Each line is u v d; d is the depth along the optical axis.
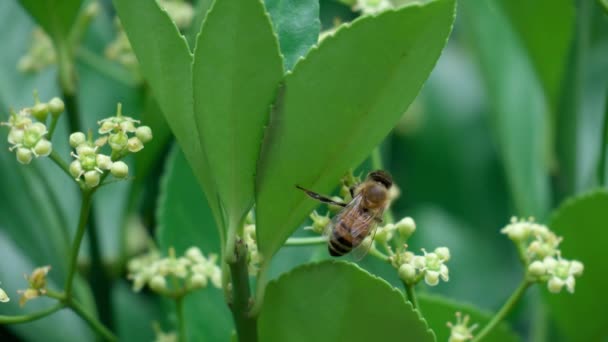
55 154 0.35
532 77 0.46
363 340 0.34
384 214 0.39
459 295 0.48
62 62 0.41
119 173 0.35
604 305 0.41
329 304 0.34
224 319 0.40
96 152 0.35
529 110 0.46
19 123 0.35
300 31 0.34
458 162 0.53
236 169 0.33
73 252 0.36
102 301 0.43
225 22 0.32
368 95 0.33
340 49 0.32
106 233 0.45
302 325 0.35
